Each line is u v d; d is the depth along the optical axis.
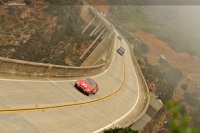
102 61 50.47
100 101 27.17
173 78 100.56
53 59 80.25
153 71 92.88
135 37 131.62
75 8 106.75
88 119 19.58
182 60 125.44
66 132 14.56
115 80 45.12
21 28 78.31
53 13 88.50
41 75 21.67
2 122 11.32
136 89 48.28
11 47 72.06
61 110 17.50
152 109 43.56
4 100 13.57
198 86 100.44
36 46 77.88
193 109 82.56
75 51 89.88
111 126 21.25
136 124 34.94
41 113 14.91
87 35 104.06
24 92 16.28
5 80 16.48
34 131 12.17
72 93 22.78
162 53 130.75
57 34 87.56
